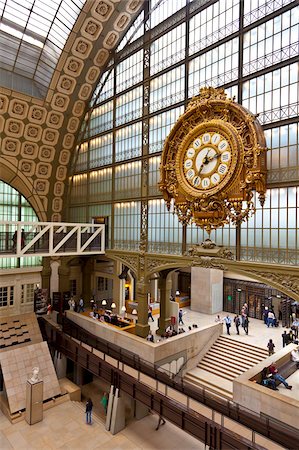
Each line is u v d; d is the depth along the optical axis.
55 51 21.22
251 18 14.09
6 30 19.52
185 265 16.25
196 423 10.93
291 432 9.76
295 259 12.37
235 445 9.77
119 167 21.23
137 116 19.98
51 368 17.44
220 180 14.22
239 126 13.82
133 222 19.95
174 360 16.80
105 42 21.41
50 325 21.22
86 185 24.52
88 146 24.38
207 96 14.92
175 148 16.45
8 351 17.27
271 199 13.21
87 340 19.42
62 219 26.48
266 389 12.33
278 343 19.03
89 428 13.99
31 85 22.59
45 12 19.14
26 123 22.73
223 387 15.55
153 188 18.58
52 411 15.23
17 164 23.48
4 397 16.05
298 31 12.48
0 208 23.47
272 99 13.29
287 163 12.70
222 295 27.34
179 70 17.31
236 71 14.64
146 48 19.38
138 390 13.12
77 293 27.62
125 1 19.16
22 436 13.29
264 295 25.02
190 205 15.60
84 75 22.77
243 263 13.71
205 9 16.11
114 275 25.02
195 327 20.09
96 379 19.14
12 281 23.72
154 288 28.30
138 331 18.62
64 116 24.12
